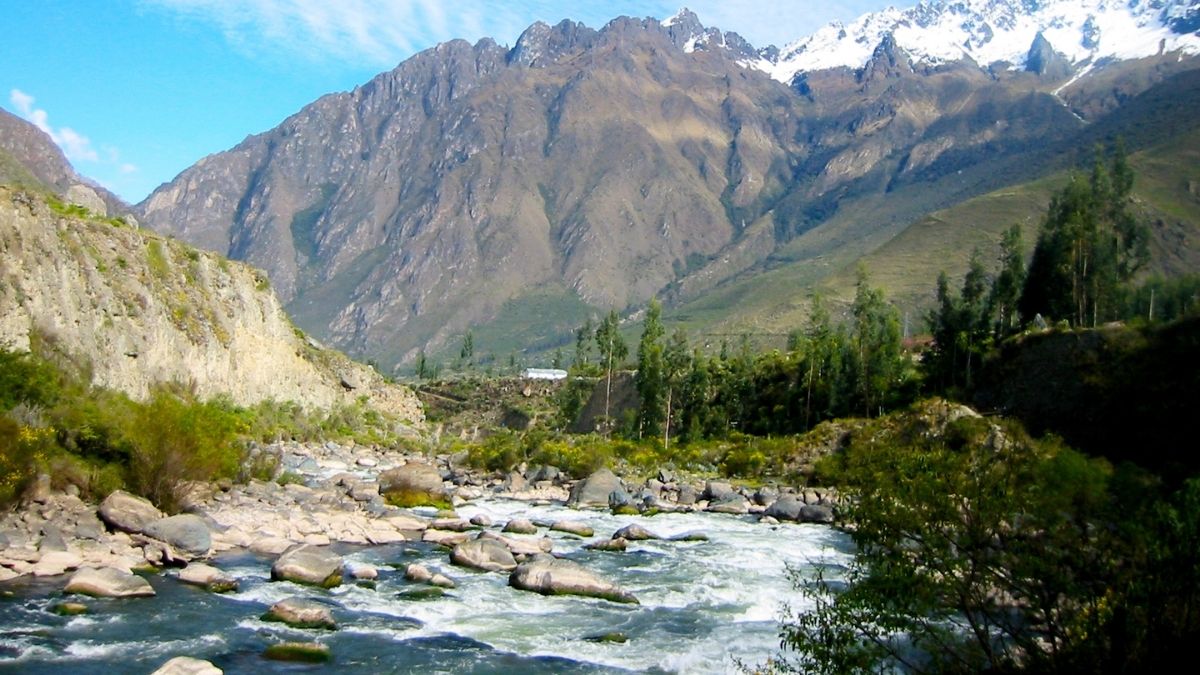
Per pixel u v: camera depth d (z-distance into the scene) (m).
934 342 121.31
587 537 49.12
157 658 23.66
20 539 32.12
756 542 48.75
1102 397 78.06
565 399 163.38
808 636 18.88
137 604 28.45
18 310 53.44
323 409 111.44
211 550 36.81
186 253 90.38
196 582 31.38
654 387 126.88
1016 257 108.12
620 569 40.16
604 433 142.88
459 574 36.62
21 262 56.00
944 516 16.97
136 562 32.84
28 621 25.69
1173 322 77.75
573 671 25.27
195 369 80.69
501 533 46.56
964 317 103.56
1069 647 15.72
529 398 183.00
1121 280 102.06
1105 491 18.14
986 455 18.78
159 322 75.50
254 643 25.55
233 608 28.95
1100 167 102.12
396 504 56.38
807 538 50.78
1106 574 15.71
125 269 74.06
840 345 118.88
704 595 35.22
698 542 48.34
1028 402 85.12
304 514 45.00
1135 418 73.44
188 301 84.50
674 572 39.66
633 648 27.58
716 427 124.81
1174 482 29.11
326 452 86.56
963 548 16.83
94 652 23.72
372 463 83.94
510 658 26.11
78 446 41.62
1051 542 16.31
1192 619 14.63
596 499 64.31
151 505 38.12
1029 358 88.06
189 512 40.97
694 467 94.88
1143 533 15.48
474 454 85.19
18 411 39.62
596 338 163.50
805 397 115.44
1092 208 101.06
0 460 33.84
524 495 68.12
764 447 93.06
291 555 33.66
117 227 79.50
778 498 67.69
